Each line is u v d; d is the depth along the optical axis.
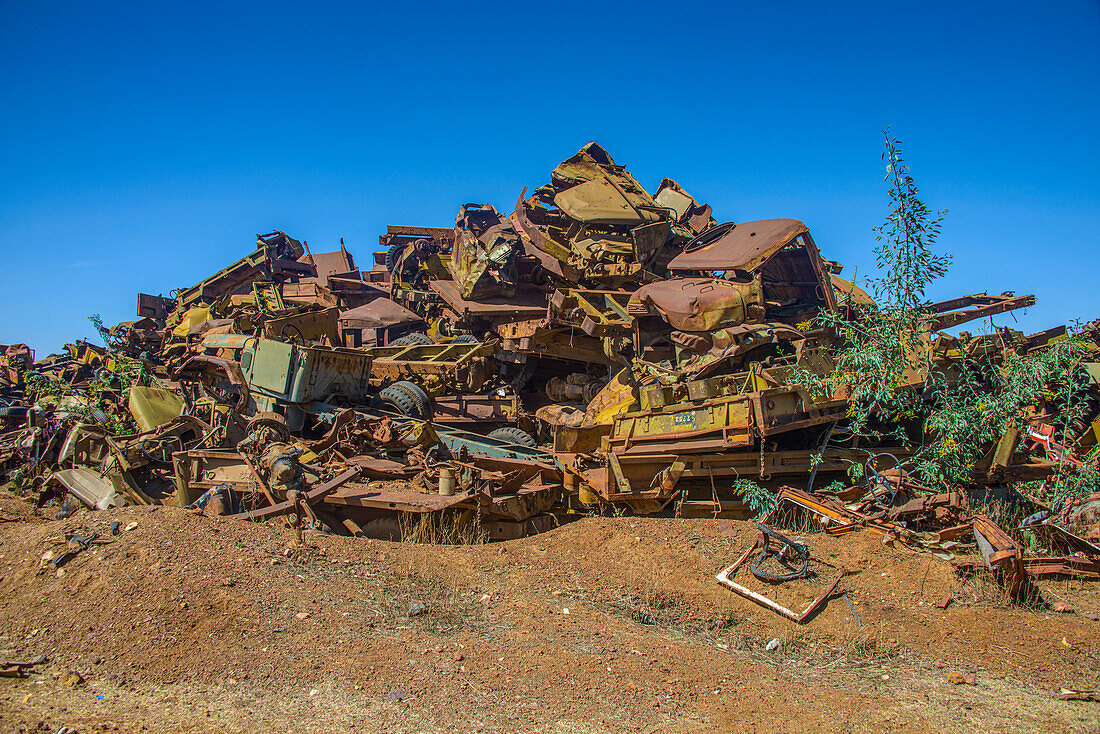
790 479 9.53
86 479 9.62
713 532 7.79
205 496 8.39
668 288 13.40
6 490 11.05
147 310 25.84
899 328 8.49
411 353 15.47
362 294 23.27
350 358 12.14
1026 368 8.52
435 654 5.12
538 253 17.14
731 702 4.70
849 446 9.91
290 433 11.24
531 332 15.88
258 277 24.83
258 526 7.40
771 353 12.08
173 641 5.13
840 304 12.87
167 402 12.52
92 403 12.08
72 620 5.39
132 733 3.91
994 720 4.52
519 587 6.69
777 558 7.00
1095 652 5.42
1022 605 6.19
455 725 4.20
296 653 5.02
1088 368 9.93
